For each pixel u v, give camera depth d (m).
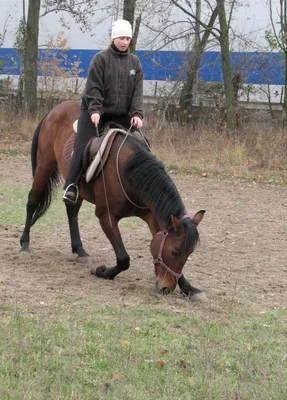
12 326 5.55
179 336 5.71
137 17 25.19
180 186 15.81
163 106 23.59
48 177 8.71
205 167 17.80
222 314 6.46
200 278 7.95
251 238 10.62
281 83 28.64
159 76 29.39
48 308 6.18
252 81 28.17
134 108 7.39
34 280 7.27
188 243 6.43
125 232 10.63
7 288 6.83
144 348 5.34
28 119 23.56
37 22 25.72
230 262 8.93
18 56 32.59
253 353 5.41
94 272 7.66
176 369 4.97
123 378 4.72
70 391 4.36
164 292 6.65
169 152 18.80
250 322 6.28
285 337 5.96
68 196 7.37
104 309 6.25
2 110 23.92
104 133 7.27
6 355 4.94
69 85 31.27
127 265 7.36
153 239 6.71
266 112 26.14
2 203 12.52
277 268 8.70
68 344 5.26
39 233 10.20
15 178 15.83
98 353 5.16
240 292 7.41
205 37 24.77
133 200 7.04
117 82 7.29
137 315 6.18
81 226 10.91
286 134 20.00
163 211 6.62
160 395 4.56
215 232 10.98
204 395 4.56
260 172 17.52
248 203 14.01
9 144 21.33
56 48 31.36
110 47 7.29
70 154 7.73
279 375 4.84
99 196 7.31
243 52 26.25
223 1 22.45
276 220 12.27
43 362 4.85
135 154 6.96
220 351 5.31
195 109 24.55
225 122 22.09
